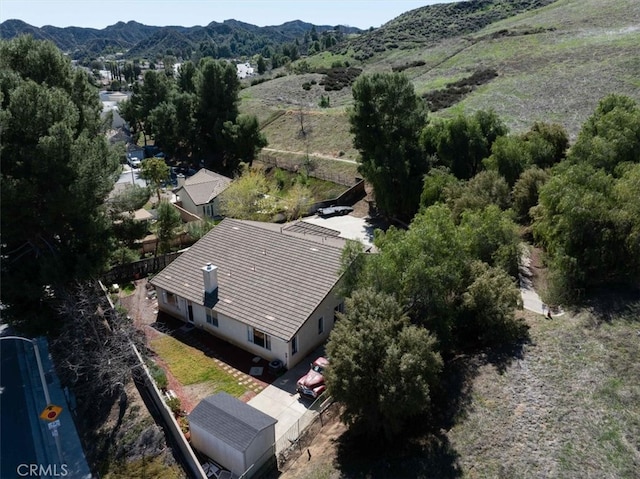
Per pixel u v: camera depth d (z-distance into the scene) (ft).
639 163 95.61
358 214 162.40
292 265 94.43
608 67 184.14
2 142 80.23
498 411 63.10
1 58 103.50
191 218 164.45
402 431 63.72
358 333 61.26
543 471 54.54
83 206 83.15
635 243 78.38
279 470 63.16
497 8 462.60
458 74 239.09
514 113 174.09
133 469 65.26
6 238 82.17
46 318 84.07
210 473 62.23
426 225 77.05
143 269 122.11
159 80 282.56
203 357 87.04
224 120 231.71
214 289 93.86
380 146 150.20
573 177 89.30
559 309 80.94
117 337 79.41
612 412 59.67
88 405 77.92
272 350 84.23
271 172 208.95
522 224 107.55
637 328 70.90
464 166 134.51
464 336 78.69
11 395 81.15
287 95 307.58
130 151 269.64
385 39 435.53
